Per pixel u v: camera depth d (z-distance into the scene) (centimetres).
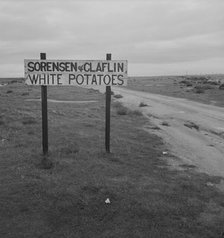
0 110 2042
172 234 541
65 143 1172
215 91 5038
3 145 1108
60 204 633
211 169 1005
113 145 1187
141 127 1800
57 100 3584
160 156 1102
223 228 569
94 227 558
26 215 593
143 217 597
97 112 2450
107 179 789
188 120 2297
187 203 665
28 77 955
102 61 980
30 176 784
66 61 962
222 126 2066
